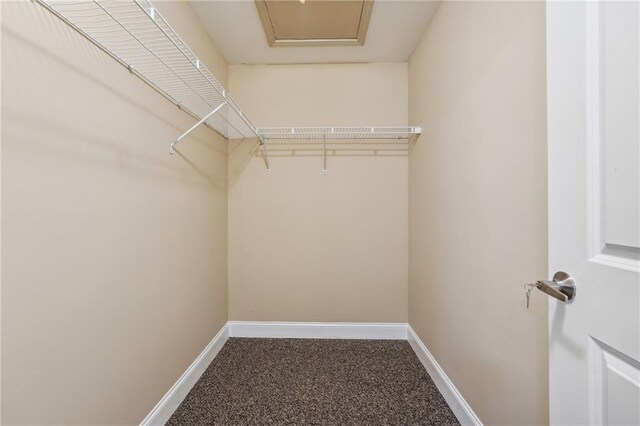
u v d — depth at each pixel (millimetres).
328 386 1566
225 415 1352
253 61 2115
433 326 1647
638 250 465
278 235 2174
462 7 1275
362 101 2141
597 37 533
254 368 1740
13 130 665
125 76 1042
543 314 829
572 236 594
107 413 954
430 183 1688
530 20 859
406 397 1481
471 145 1205
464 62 1259
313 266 2176
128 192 1062
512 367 959
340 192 2162
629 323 478
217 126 1883
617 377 500
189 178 1551
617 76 495
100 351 926
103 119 936
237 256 2174
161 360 1275
